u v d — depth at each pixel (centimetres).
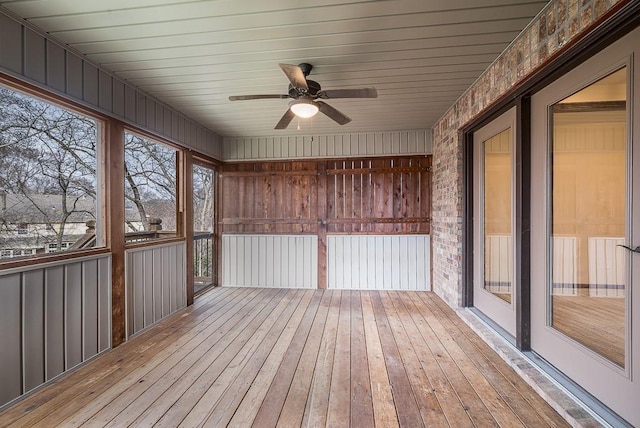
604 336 183
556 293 222
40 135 236
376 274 509
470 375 232
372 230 512
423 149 495
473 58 267
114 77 291
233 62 271
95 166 283
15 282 206
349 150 510
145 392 215
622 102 166
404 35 231
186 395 211
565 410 179
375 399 205
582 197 198
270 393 212
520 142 248
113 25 216
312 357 264
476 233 356
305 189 526
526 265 248
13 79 205
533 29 216
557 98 214
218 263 540
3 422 185
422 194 501
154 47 245
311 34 229
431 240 498
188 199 426
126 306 303
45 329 225
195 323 350
